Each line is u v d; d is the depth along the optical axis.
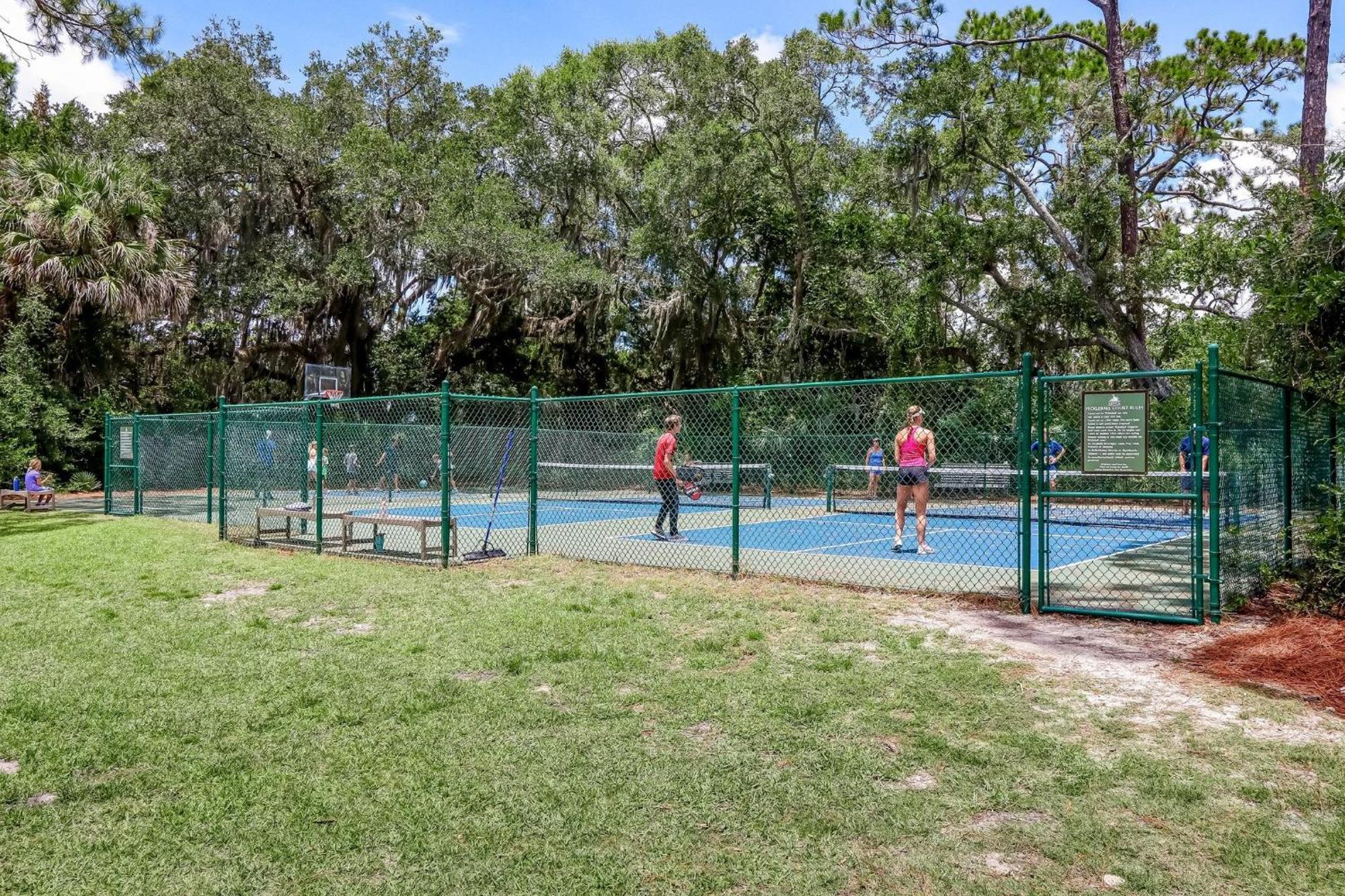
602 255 34.44
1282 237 9.17
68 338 27.83
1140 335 26.02
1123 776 4.13
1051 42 29.09
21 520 18.09
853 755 4.42
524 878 3.27
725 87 29.92
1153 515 18.92
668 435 13.18
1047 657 6.23
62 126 32.78
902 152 25.05
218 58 32.06
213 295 30.02
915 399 20.34
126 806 3.90
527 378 37.81
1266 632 6.77
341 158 30.94
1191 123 29.31
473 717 5.05
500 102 32.16
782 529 15.87
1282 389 8.89
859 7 25.62
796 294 30.72
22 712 5.14
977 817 3.76
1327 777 4.08
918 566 10.58
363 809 3.84
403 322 35.25
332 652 6.55
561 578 9.82
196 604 8.52
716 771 4.24
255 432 13.88
